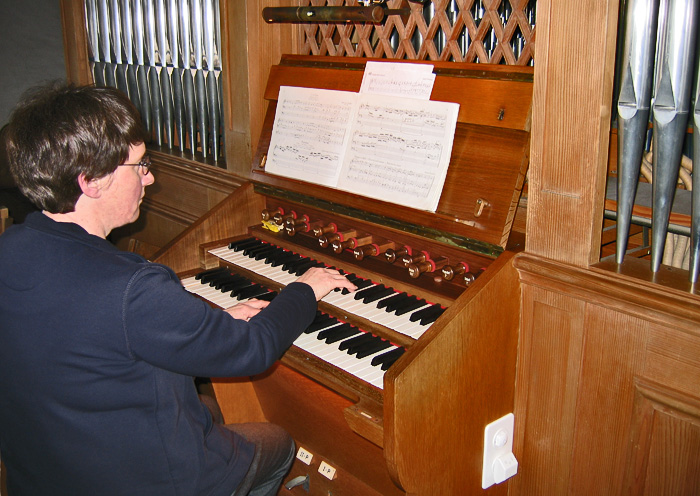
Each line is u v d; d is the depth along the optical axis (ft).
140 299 3.28
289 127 6.65
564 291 4.77
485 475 5.34
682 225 4.25
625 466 4.77
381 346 5.02
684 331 4.13
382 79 5.90
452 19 6.43
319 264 6.33
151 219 10.39
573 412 5.05
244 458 4.29
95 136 3.33
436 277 5.53
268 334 4.01
